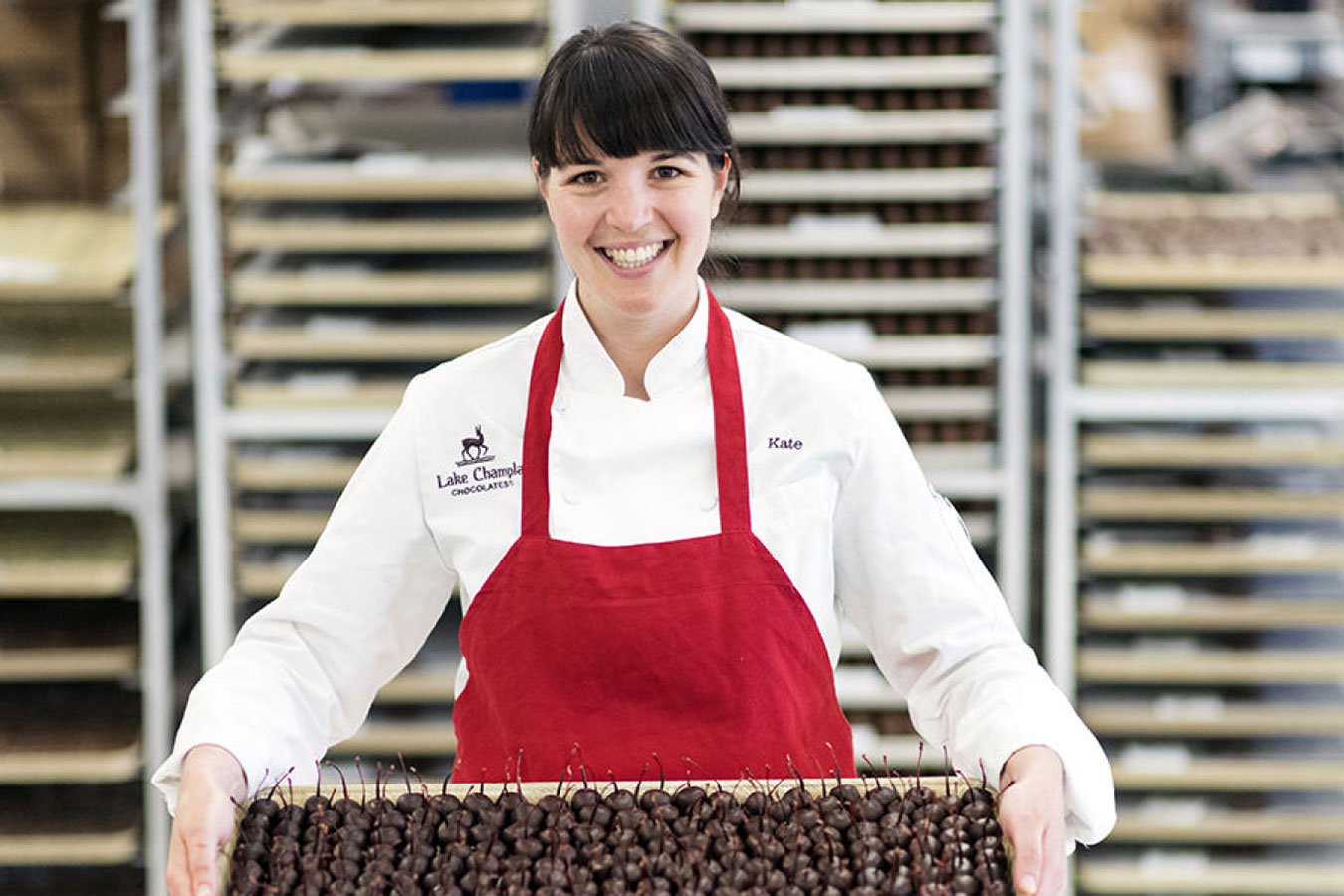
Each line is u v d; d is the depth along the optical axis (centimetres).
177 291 382
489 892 176
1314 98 461
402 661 226
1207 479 395
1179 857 398
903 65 377
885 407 217
